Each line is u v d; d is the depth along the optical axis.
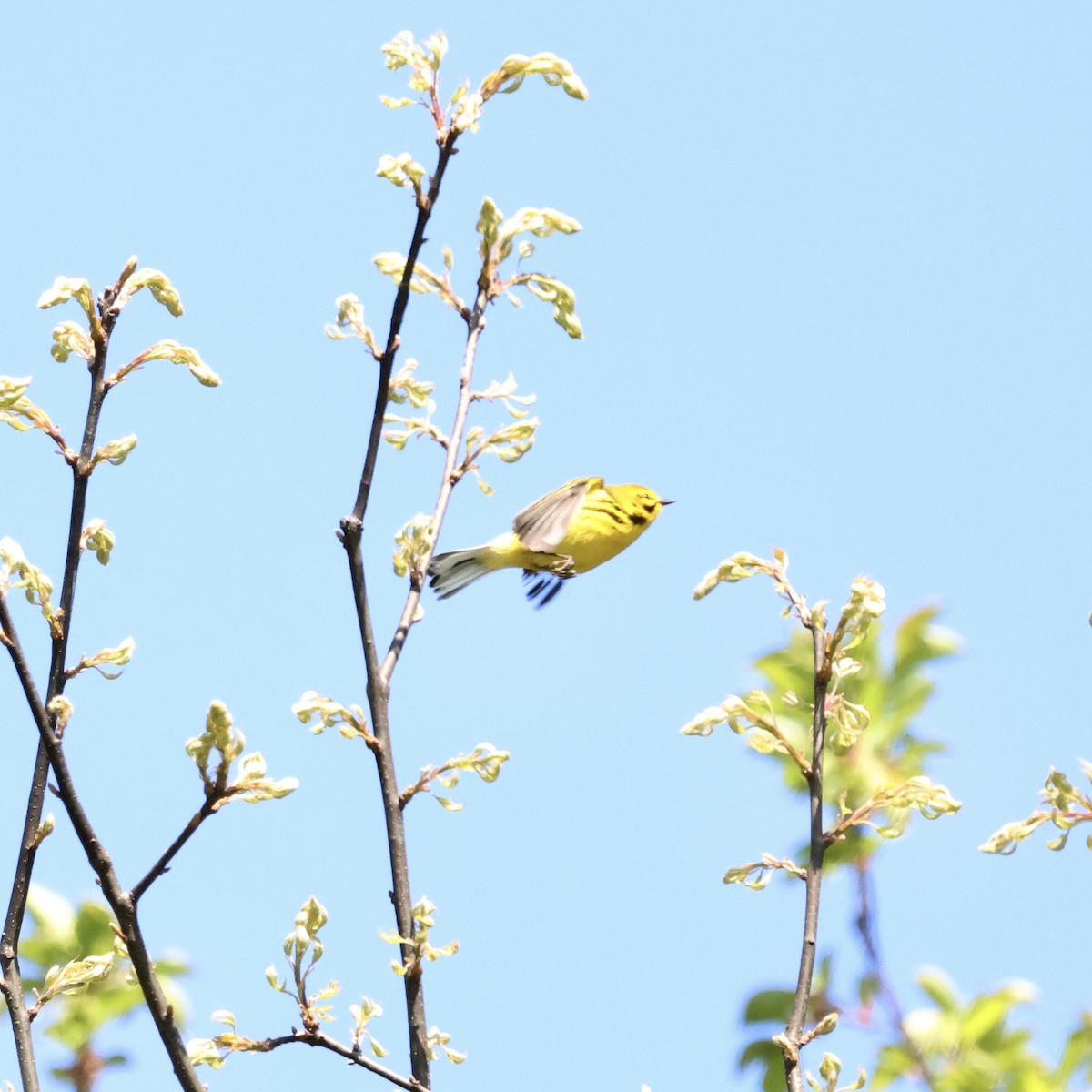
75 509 10.72
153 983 9.41
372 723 11.11
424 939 10.60
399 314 11.52
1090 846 10.34
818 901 10.18
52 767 9.48
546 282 12.56
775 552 10.83
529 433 12.28
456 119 11.47
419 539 12.02
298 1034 10.23
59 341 10.98
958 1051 14.27
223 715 9.27
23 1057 9.83
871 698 14.51
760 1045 14.25
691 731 10.69
